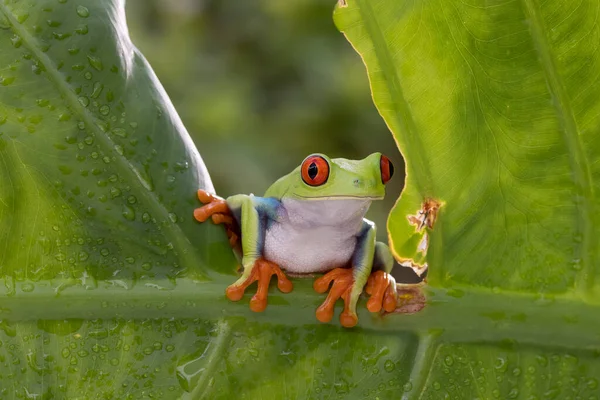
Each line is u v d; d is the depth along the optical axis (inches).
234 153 43.9
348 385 21.2
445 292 21.2
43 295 21.3
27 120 21.2
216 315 21.3
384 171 22.3
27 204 21.3
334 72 46.3
